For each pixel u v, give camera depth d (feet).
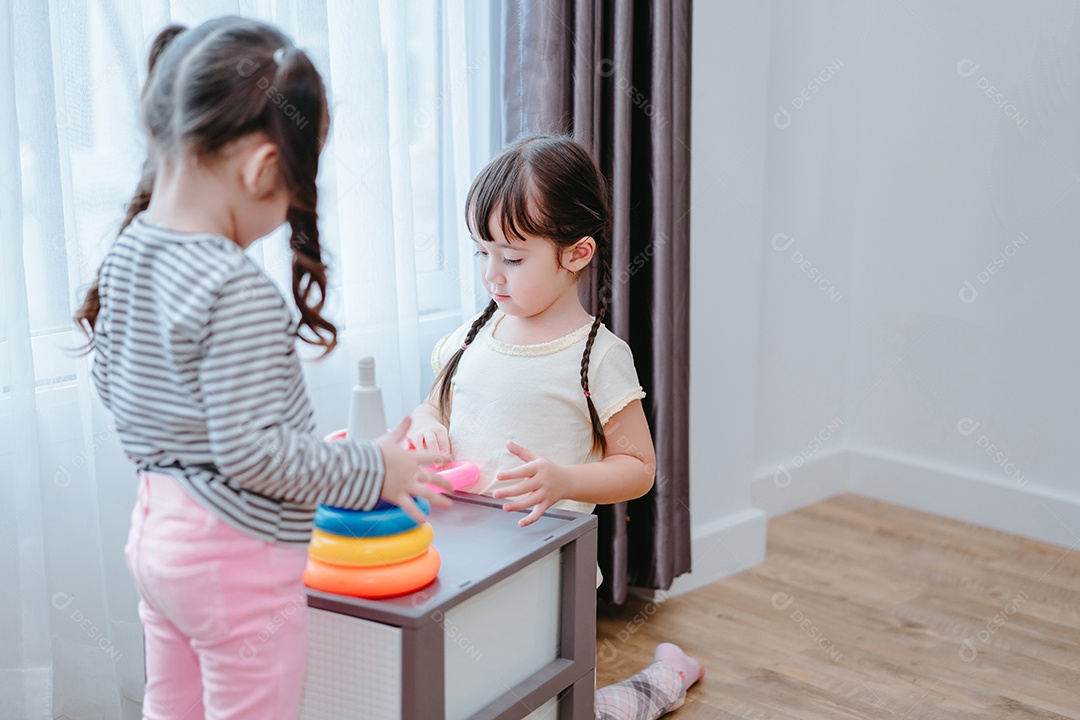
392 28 5.29
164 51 3.07
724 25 6.65
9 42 4.15
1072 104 7.29
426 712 3.25
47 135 4.37
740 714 5.31
